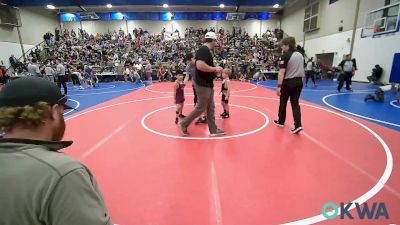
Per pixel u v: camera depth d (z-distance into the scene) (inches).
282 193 108.2
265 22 1059.9
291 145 165.8
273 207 98.3
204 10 973.8
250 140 176.1
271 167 133.1
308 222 89.7
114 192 110.7
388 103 320.5
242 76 714.8
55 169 28.5
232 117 246.1
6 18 731.4
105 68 740.0
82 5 796.0
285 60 183.2
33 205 27.5
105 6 852.0
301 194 107.3
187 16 962.1
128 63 734.5
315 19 771.4
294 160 141.9
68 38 940.6
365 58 576.4
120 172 130.2
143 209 98.1
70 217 28.0
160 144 170.7
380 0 523.5
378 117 245.0
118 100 365.1
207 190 111.1
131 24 1043.9
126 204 101.5
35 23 869.8
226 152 154.5
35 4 763.4
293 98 188.4
